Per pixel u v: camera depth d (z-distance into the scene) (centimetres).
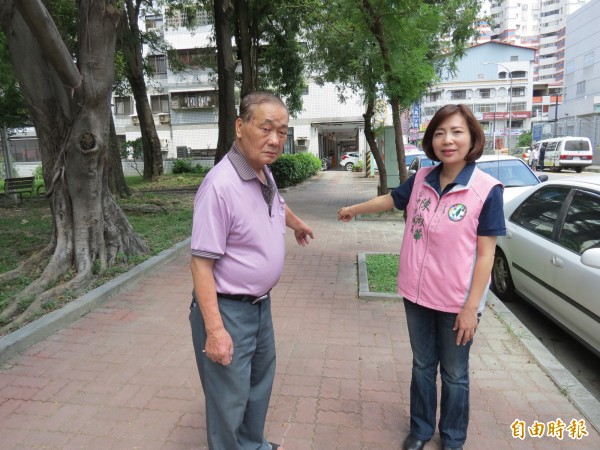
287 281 569
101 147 571
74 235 570
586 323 360
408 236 242
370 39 709
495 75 5800
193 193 1500
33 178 1402
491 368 347
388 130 1405
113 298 508
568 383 320
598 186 404
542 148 2822
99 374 343
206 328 195
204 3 1798
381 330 421
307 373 345
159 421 286
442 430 251
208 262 193
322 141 3647
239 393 209
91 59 548
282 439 270
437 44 1023
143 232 834
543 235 445
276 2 1526
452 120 218
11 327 412
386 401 308
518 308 517
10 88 1338
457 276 222
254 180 201
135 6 1867
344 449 262
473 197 218
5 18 543
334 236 843
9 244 758
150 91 3231
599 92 4838
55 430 278
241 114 198
